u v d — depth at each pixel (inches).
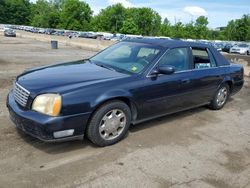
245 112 263.0
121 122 174.2
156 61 189.0
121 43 224.8
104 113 162.6
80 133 156.4
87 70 181.9
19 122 153.9
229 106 278.7
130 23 4237.2
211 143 187.3
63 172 140.3
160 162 156.5
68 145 166.7
